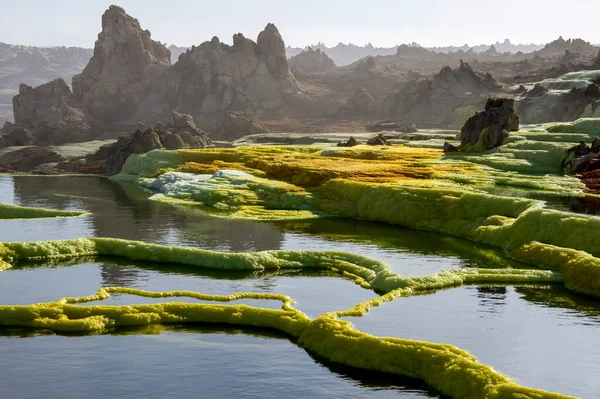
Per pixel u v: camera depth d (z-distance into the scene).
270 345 41.28
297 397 34.47
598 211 73.81
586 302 49.66
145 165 157.12
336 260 61.19
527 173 110.00
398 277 53.62
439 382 34.88
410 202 84.75
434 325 44.16
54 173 178.12
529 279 55.00
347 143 170.62
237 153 150.50
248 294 50.75
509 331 43.12
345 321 43.00
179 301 49.53
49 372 37.28
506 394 31.41
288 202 96.56
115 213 93.25
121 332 43.25
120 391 35.09
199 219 87.44
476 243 70.88
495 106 140.50
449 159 124.50
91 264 60.62
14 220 86.44
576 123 137.50
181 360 39.00
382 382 35.97
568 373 36.59
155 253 62.56
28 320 44.06
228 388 35.44
